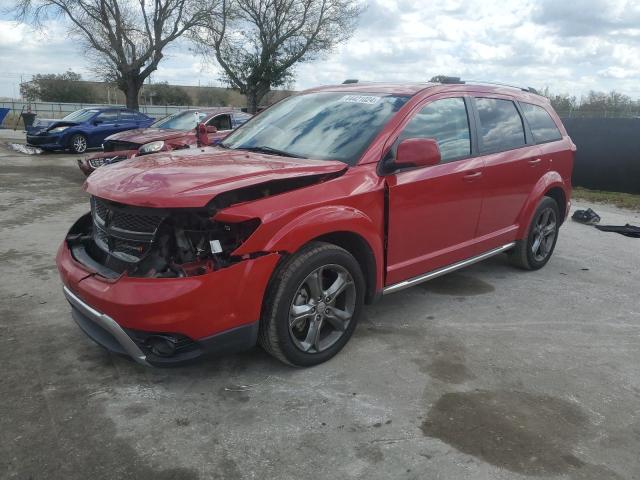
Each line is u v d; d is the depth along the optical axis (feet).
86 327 10.78
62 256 11.37
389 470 8.36
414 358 11.96
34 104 151.84
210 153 12.87
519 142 16.74
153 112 163.12
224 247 9.81
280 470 8.31
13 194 30.78
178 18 93.56
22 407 9.74
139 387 10.51
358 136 12.54
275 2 99.30
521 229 17.26
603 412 10.16
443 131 13.89
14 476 8.03
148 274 9.55
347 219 11.10
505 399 10.44
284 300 10.37
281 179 10.31
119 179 10.48
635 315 14.98
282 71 104.53
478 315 14.53
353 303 11.77
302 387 10.62
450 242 14.35
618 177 38.73
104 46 96.17
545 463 8.63
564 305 15.51
